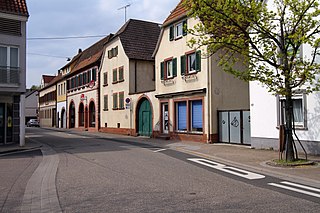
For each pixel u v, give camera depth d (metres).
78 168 11.88
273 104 16.73
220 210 6.48
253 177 10.14
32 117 83.25
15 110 23.06
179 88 24.39
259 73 12.33
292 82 12.26
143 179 9.75
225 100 22.00
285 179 9.85
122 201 7.24
